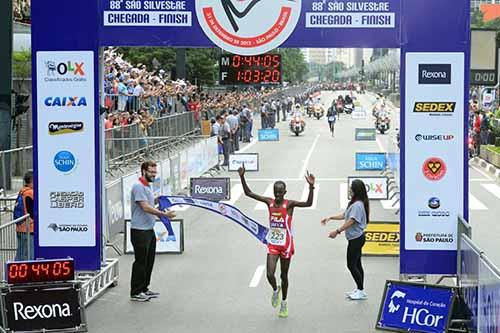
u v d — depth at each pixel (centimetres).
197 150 2919
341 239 1839
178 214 2250
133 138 2981
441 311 1070
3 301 1091
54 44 1250
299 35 1238
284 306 1188
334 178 3014
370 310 1224
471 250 1059
